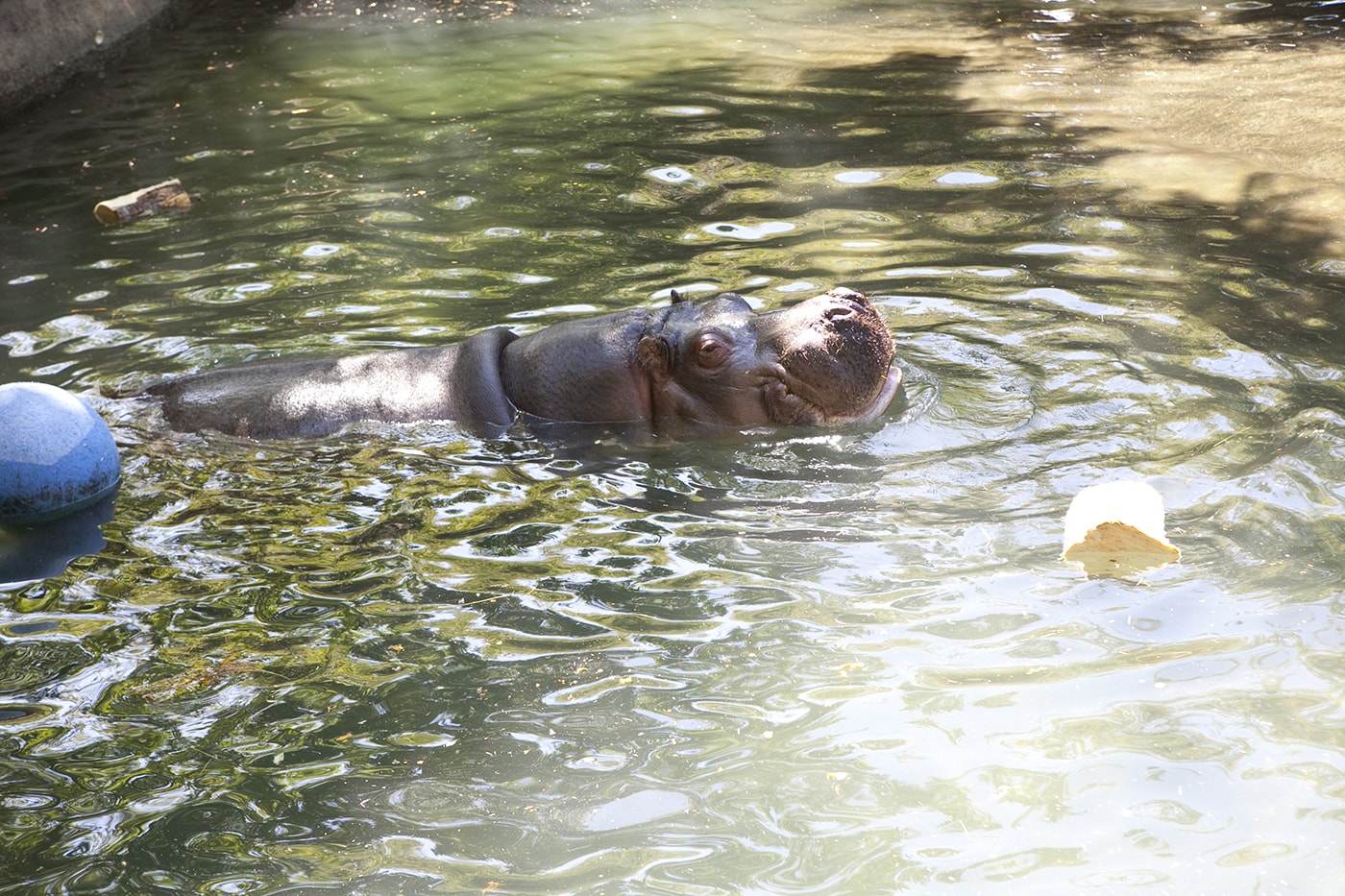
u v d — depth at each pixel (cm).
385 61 1414
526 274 833
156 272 877
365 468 638
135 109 1288
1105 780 386
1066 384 646
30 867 384
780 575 515
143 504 618
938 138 1065
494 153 1088
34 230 974
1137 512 499
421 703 452
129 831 397
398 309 792
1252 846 356
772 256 834
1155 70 1238
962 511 548
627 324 673
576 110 1198
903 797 388
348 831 391
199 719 452
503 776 411
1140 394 630
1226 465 559
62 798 414
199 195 1028
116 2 1542
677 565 529
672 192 971
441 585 529
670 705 441
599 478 609
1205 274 768
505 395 679
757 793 395
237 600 529
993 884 351
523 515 581
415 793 406
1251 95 1128
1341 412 592
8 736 449
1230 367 649
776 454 612
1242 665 433
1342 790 373
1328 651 435
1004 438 602
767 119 1143
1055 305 737
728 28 1490
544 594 515
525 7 1639
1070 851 361
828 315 632
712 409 643
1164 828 366
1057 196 919
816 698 437
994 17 1483
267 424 679
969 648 456
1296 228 832
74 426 629
